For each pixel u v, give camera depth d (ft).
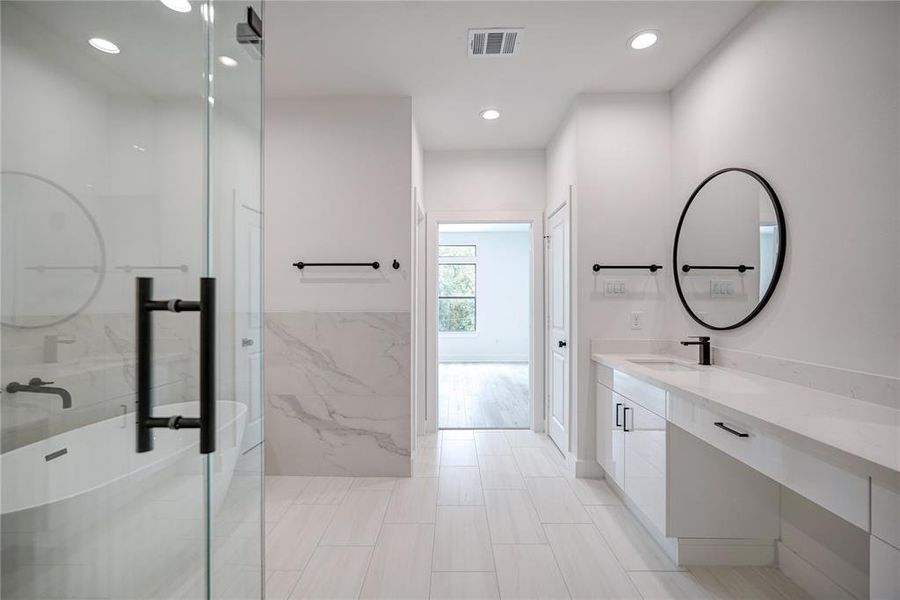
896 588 2.93
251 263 3.44
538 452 10.91
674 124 9.09
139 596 2.90
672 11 6.70
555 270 11.37
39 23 2.73
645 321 9.26
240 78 3.27
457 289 28.78
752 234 6.57
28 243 2.79
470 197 12.48
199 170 2.81
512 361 28.53
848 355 4.96
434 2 6.52
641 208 9.28
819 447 3.49
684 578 5.87
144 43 2.80
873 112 4.63
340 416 9.50
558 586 5.68
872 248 4.66
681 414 5.70
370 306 9.52
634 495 7.22
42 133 2.75
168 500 2.86
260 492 3.60
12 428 2.83
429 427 12.46
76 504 2.91
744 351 6.83
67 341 2.86
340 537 6.88
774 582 5.80
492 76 8.68
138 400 2.87
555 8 6.64
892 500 2.94
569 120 9.92
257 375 3.54
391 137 9.55
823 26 5.28
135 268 2.84
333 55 7.95
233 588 3.18
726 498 6.11
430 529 7.13
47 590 2.92
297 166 9.57
